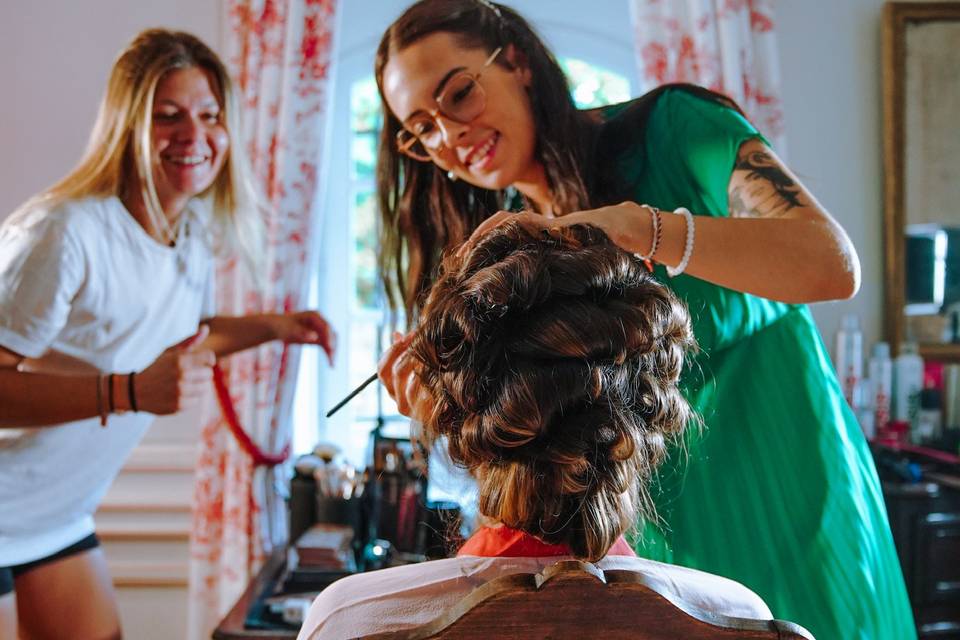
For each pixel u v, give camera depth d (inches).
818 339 47.3
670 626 24.1
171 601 102.1
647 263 38.0
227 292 96.5
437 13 45.1
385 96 49.4
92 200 63.6
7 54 103.2
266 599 69.5
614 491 27.6
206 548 94.7
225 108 70.1
